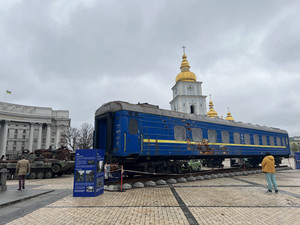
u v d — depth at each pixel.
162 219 5.19
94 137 11.29
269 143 18.75
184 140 12.30
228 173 14.61
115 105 10.32
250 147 16.62
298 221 5.08
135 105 10.73
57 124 74.56
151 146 10.70
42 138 74.38
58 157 19.30
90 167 7.98
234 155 15.59
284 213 5.71
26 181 14.43
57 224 4.88
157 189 9.41
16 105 62.22
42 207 6.38
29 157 17.70
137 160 11.22
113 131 10.12
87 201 7.10
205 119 13.98
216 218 5.28
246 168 17.83
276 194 8.22
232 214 5.61
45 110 67.56
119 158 9.86
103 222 4.98
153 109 11.40
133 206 6.42
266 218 5.29
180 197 7.69
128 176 11.77
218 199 7.35
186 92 50.44
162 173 11.43
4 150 57.62
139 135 10.31
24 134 74.88
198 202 6.90
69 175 19.66
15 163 16.31
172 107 55.25
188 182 11.60
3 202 6.59
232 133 15.48
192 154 12.51
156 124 11.19
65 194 8.45
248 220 5.14
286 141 21.17
